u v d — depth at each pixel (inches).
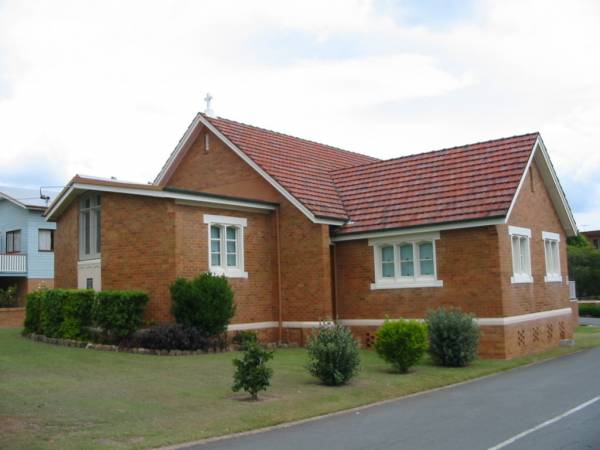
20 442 361.4
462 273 775.1
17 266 1478.8
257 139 999.0
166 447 368.8
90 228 861.8
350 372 570.9
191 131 982.4
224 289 744.3
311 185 922.7
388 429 407.2
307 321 840.3
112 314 734.5
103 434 385.1
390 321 659.4
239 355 698.2
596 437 369.4
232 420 431.5
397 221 826.8
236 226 830.5
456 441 369.1
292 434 401.7
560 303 933.8
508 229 784.9
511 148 852.0
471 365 687.1
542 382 585.0
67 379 545.6
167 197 748.6
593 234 2701.8
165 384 535.5
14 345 758.5
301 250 852.6
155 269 761.0
